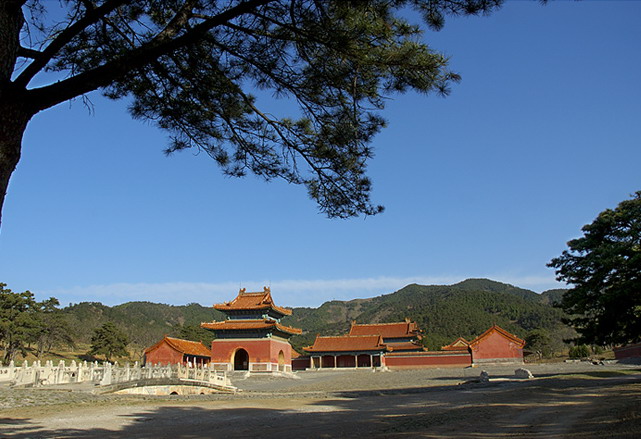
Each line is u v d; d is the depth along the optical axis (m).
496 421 17.52
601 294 33.81
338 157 10.95
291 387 48.41
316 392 36.53
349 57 9.62
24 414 22.89
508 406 22.50
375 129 10.72
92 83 7.77
